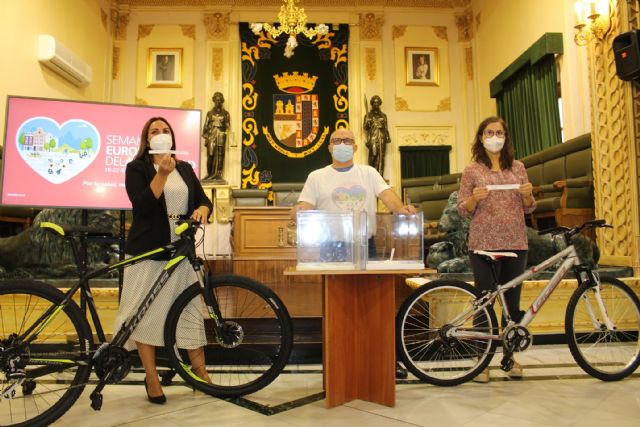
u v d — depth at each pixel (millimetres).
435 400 2115
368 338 2148
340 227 2064
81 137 3008
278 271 5719
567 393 2197
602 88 4242
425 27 8617
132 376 2531
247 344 2723
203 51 8391
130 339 2098
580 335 3154
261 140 8227
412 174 8320
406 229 2096
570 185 4605
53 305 1905
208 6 8406
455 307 2771
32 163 2918
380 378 2086
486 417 1908
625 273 3766
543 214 4848
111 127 3062
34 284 1888
